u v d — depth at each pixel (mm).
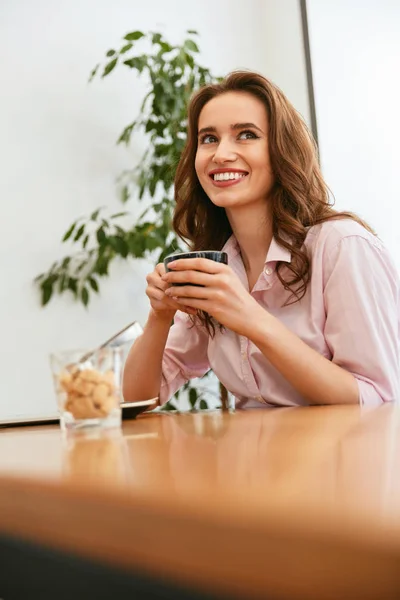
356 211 3773
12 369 3199
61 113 3412
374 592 251
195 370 2068
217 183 1831
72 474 539
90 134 3482
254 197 1822
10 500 482
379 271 1645
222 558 308
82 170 3443
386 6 3785
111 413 1032
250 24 4137
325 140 3816
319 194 1884
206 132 1853
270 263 1760
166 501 385
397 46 3762
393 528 281
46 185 3346
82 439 919
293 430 868
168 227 3303
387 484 433
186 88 3348
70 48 3467
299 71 4000
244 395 1834
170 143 3496
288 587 276
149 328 1827
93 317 3420
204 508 354
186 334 2027
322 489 419
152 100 3596
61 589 408
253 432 875
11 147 3275
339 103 3828
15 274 3238
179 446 747
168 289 1494
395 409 1184
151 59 3691
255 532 295
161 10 3797
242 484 451
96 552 391
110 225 3490
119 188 3543
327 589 262
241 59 4078
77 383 1016
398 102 3756
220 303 1461
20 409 3203
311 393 1498
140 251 3232
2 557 472
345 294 1611
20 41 3340
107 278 3475
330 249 1687
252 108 1810
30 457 725
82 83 3482
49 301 3309
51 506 440
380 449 634
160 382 1881
